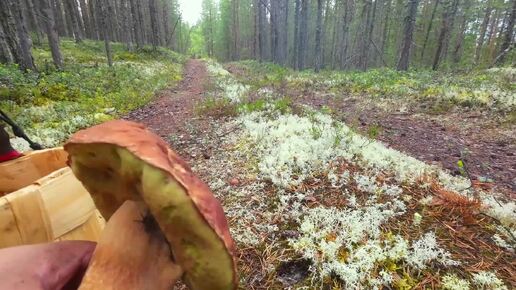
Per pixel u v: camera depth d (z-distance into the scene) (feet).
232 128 18.39
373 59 125.90
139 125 2.69
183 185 2.00
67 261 2.74
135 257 2.59
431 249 7.62
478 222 8.63
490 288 6.54
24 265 2.48
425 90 30.94
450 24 94.17
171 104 30.50
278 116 19.03
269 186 10.90
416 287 6.59
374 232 8.04
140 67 58.85
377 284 6.66
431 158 15.75
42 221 4.17
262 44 115.75
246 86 33.58
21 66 38.24
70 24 111.65
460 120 23.22
